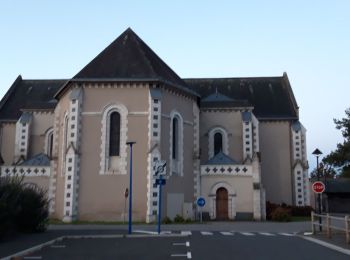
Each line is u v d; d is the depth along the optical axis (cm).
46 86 4800
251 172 3403
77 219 2959
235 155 3966
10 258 1290
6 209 1811
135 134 3045
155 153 2973
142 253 1418
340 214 5291
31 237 1922
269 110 4516
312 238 1930
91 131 3066
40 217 2170
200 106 4012
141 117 3064
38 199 2194
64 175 3172
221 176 3412
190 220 3117
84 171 3016
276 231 2375
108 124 3078
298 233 2219
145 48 3509
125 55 3309
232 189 3384
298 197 4272
